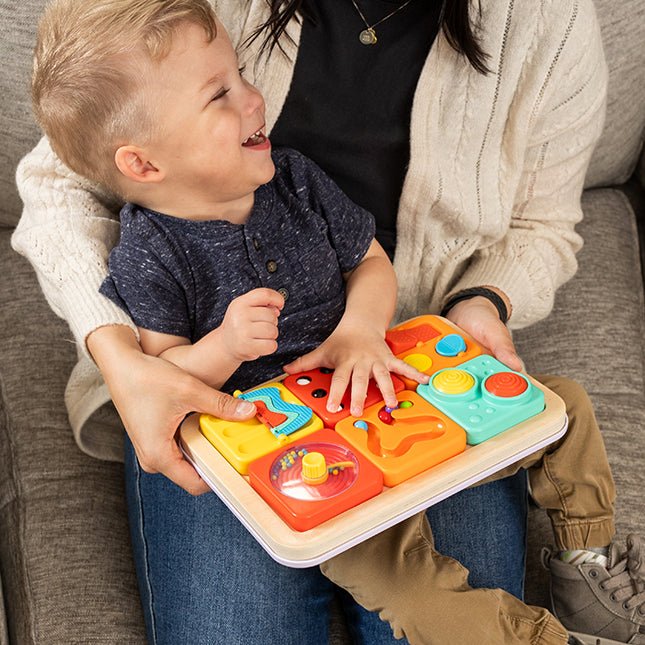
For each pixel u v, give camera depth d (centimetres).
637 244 157
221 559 103
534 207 126
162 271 103
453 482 90
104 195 117
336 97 116
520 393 95
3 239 155
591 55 115
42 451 125
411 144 115
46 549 115
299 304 109
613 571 112
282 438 93
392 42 113
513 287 121
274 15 110
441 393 96
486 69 112
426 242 123
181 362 99
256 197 109
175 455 97
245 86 101
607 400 132
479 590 98
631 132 155
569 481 111
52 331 140
